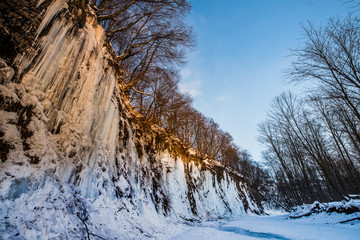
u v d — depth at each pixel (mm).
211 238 8523
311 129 16641
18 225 3119
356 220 9227
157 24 12156
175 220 13062
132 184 9930
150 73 16234
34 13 5285
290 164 24266
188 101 18875
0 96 3971
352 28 6207
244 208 31719
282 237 8094
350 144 15922
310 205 13914
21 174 3697
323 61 6965
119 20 11750
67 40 6324
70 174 5387
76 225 4441
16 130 4078
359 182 16578
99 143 7754
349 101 7094
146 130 16219
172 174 17938
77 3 7086
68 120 6086
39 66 5141
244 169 48688
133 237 6383
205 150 27516
